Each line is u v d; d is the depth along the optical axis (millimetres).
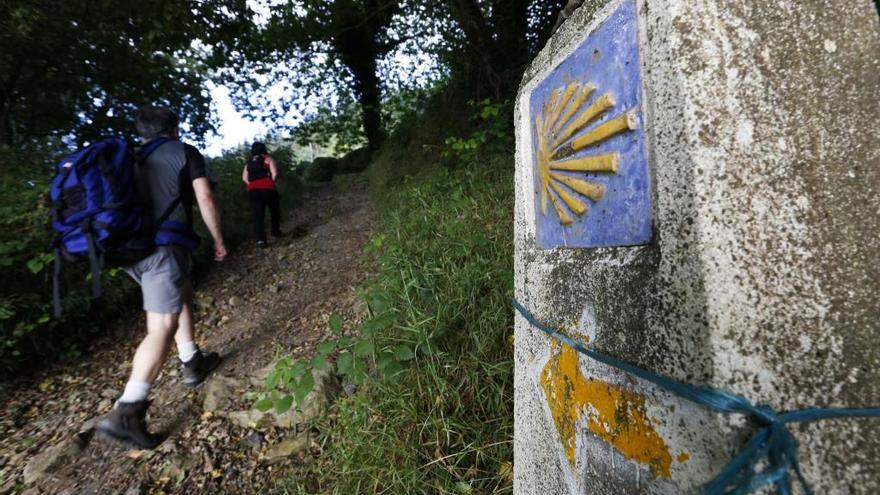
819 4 580
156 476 1870
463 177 4309
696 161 562
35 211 3145
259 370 2551
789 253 541
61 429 2385
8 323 2879
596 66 782
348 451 1714
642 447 646
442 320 2135
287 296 3752
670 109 595
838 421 505
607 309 736
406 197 4820
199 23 4887
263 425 2068
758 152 557
